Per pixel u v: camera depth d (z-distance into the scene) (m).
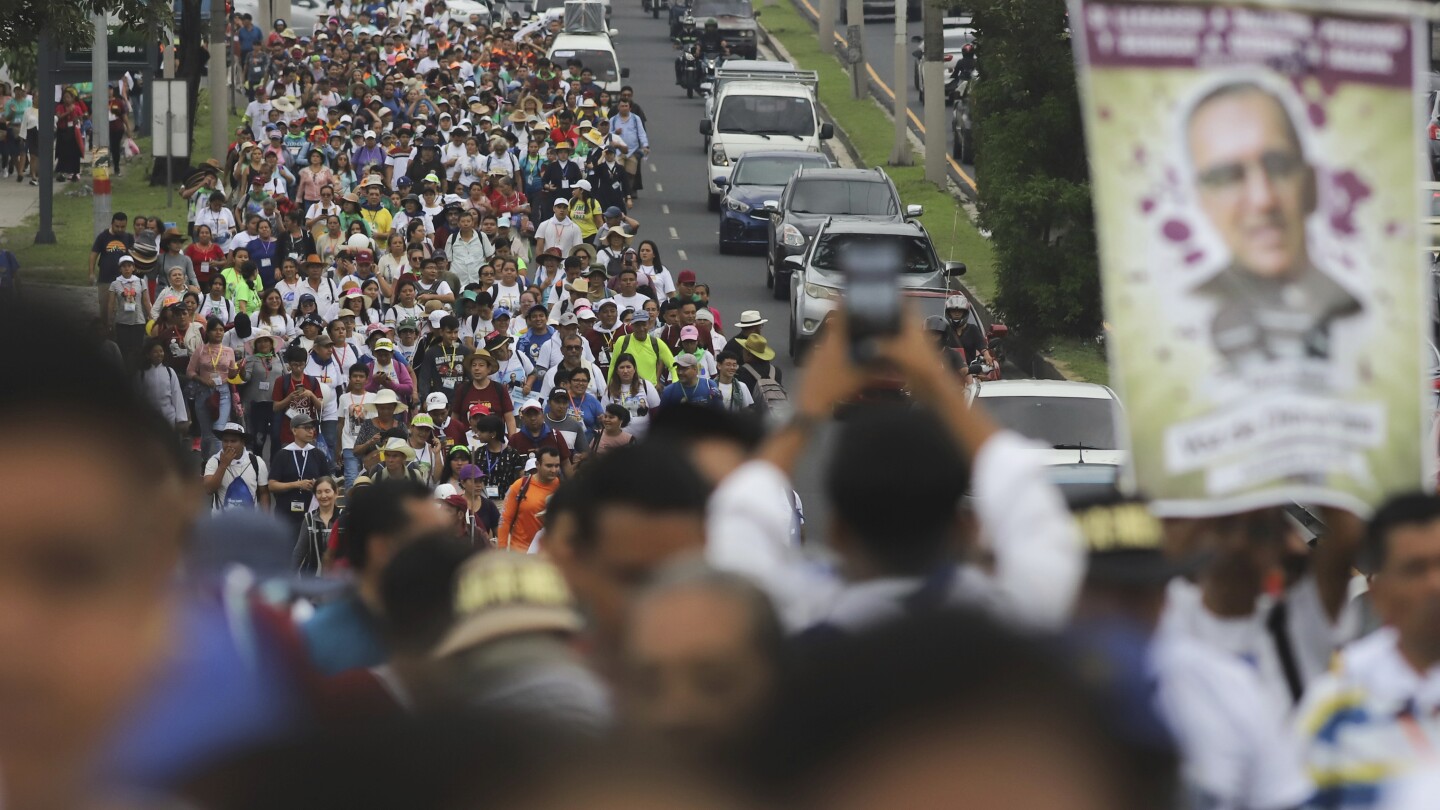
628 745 4.62
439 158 146.75
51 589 5.25
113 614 5.34
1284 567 19.38
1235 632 18.92
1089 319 119.31
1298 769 15.74
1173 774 5.26
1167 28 17.91
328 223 112.94
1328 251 18.14
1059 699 4.96
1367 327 18.16
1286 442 18.02
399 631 14.23
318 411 78.06
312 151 134.25
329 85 179.00
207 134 186.62
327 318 95.31
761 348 81.94
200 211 119.31
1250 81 18.02
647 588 11.52
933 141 169.00
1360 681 16.89
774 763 4.99
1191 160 17.97
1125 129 17.91
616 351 78.38
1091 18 17.77
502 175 139.88
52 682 5.24
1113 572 15.02
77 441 5.27
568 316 89.62
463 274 113.88
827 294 112.62
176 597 7.39
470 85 185.38
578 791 4.52
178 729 7.93
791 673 5.30
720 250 151.50
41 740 5.26
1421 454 18.31
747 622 10.92
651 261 108.94
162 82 124.88
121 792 5.43
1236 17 18.02
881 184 134.88
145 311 93.69
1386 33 18.19
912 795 4.88
